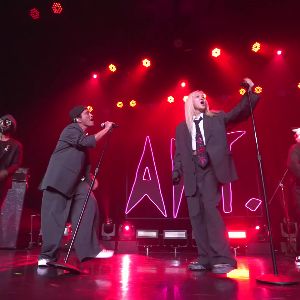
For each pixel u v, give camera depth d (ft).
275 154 24.63
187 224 23.86
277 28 24.66
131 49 26.17
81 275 8.67
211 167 9.66
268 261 13.74
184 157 10.16
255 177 22.68
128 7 23.61
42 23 23.62
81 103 26.30
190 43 25.84
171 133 25.18
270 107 25.44
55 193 10.44
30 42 24.34
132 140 25.30
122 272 9.39
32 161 25.45
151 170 23.77
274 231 22.04
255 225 19.71
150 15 24.29
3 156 12.30
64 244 17.92
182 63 26.40
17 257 13.55
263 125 25.26
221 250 9.01
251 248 18.40
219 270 8.91
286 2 23.06
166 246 22.58
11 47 24.09
